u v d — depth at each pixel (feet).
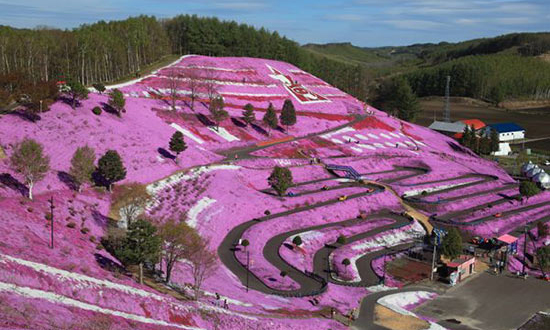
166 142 444.55
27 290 175.73
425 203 442.50
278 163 485.97
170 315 204.85
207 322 211.82
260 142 539.70
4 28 620.49
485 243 381.60
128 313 193.57
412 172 539.29
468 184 518.78
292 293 275.18
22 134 353.92
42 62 611.88
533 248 384.06
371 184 477.77
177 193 368.27
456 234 328.29
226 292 256.11
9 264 183.73
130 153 391.86
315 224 380.58
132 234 225.76
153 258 226.79
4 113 378.73
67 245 236.43
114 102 449.06
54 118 393.91
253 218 372.99
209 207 363.76
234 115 591.78
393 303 279.28
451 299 296.30
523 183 471.62
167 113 530.27
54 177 318.65
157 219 322.14
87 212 295.07
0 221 228.43
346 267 317.22
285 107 581.12
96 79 648.79
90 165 315.37
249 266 301.22
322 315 251.80
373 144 604.90
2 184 283.59
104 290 199.72
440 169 549.95
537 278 336.08
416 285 311.27
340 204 413.59
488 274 336.70
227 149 505.66
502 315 280.31
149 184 366.22
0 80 391.24
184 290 241.96
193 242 246.27
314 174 488.44
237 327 215.51
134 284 221.25
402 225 393.50
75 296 187.83
